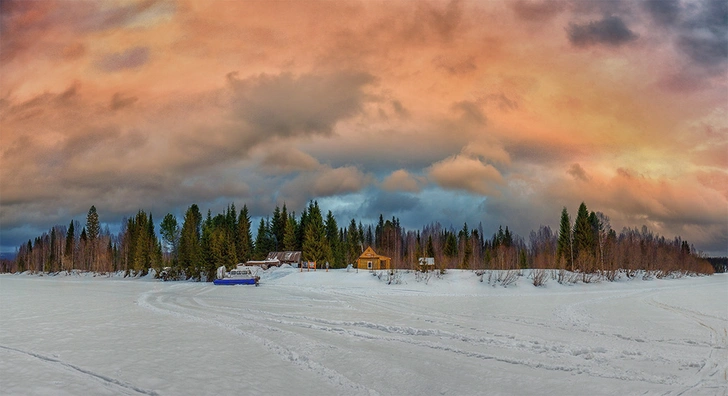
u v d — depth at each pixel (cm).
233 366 1741
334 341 2267
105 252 14762
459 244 12206
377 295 5209
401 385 1583
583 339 2384
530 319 3173
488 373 1702
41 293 5519
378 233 16262
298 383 1564
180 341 2198
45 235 17412
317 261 8919
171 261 11112
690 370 1750
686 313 3631
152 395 1394
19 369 1641
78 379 1526
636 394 1467
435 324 2850
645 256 10631
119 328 2581
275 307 3788
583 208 9294
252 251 11862
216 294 5247
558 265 8762
